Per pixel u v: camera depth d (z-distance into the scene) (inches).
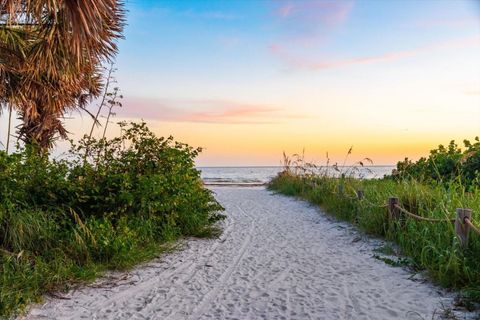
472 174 394.6
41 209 245.4
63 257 216.7
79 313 174.4
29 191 256.8
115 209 273.9
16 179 251.9
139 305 185.5
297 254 281.0
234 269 245.4
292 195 668.1
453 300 177.5
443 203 258.4
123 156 303.9
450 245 212.5
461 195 273.6
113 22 289.1
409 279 210.4
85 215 268.2
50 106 364.5
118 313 175.9
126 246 244.2
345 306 181.3
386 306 178.2
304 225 396.2
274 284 215.8
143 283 215.6
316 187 560.4
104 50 282.7
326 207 463.8
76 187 265.1
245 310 179.9
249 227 390.3
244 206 556.4
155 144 312.2
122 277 222.2
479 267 188.5
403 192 318.0
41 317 168.4
